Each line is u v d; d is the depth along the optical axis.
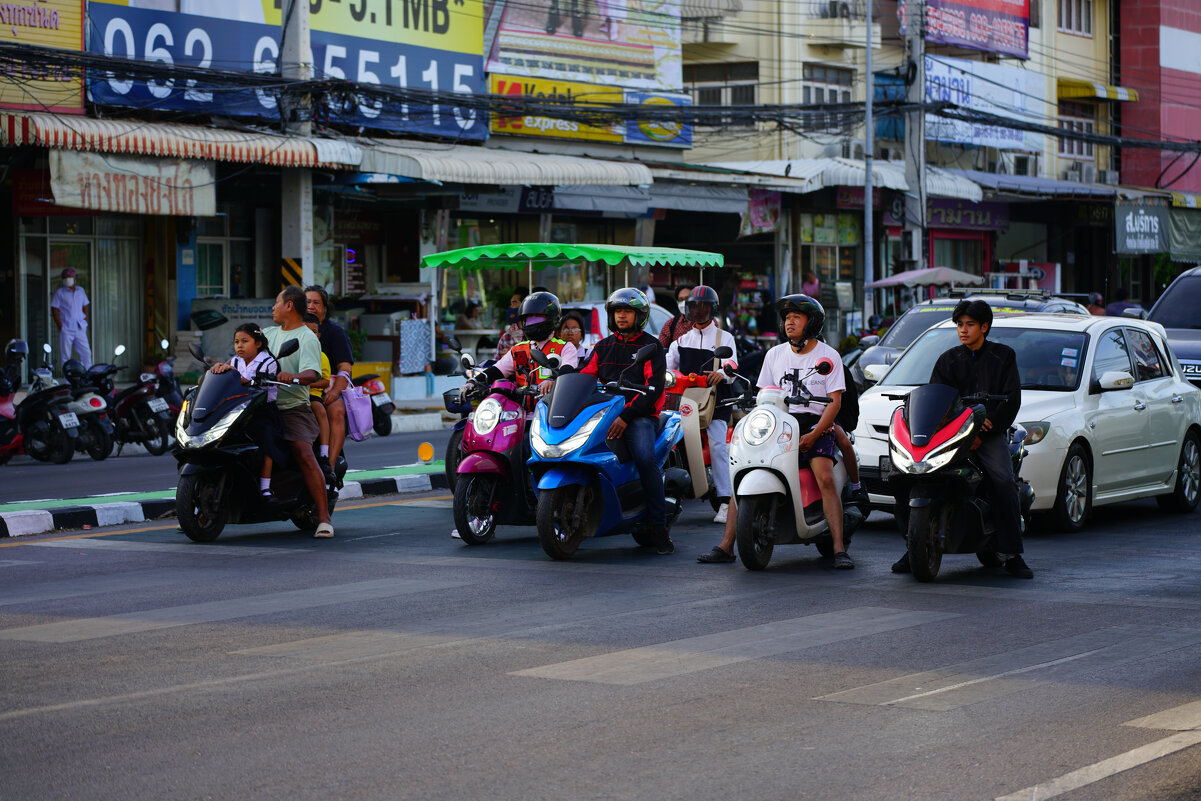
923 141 32.47
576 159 27.88
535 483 10.78
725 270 36.16
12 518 12.03
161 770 5.36
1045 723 5.94
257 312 24.30
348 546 11.13
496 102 26.67
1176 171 49.06
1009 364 9.38
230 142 21.50
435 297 27.27
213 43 23.50
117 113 22.31
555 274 30.67
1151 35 48.25
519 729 5.87
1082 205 45.69
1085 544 11.30
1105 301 48.88
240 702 6.32
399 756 5.51
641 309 10.67
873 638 7.61
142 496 13.91
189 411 10.95
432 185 26.33
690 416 12.04
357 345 24.80
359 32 26.00
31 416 17.62
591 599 8.79
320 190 26.06
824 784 5.15
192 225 24.84
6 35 20.86
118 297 24.16
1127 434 12.55
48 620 8.20
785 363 9.96
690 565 10.18
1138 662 7.04
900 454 9.23
